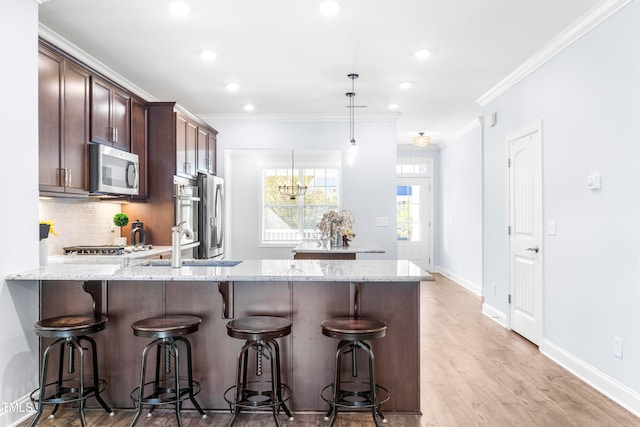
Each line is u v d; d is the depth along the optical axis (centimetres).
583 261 332
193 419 267
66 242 395
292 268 286
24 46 268
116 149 392
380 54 397
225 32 349
